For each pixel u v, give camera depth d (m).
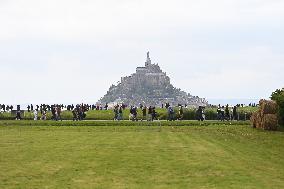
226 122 88.81
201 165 33.44
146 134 65.81
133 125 84.00
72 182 26.44
